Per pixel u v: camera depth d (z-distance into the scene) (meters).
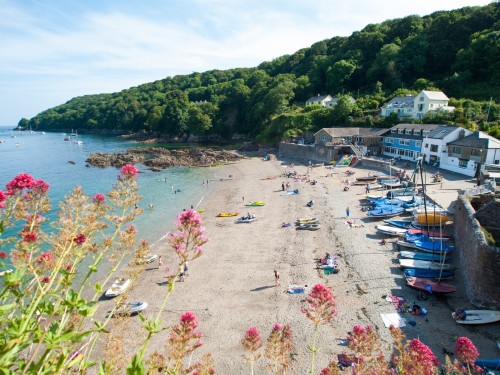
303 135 99.50
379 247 33.03
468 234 26.78
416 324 21.92
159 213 48.78
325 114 100.75
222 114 148.62
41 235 7.13
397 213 40.16
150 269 31.50
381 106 98.44
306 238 36.56
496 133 62.44
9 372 4.72
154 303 25.84
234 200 54.12
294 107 120.44
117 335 7.64
